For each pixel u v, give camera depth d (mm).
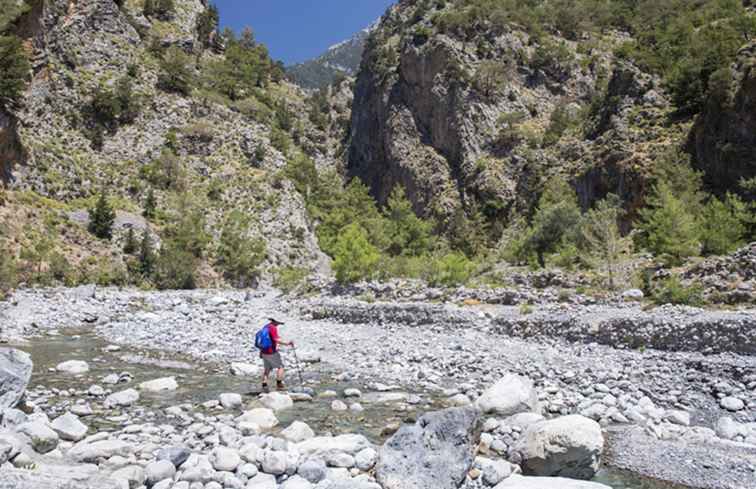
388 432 9391
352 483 6629
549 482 6082
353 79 189875
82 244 55406
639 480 7547
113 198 67875
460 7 121125
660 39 81938
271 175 86562
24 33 74125
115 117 82625
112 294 39812
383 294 30750
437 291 28156
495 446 8438
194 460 7473
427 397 12203
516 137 96250
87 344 19938
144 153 79875
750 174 49562
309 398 11977
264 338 12961
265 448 8008
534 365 14992
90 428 9359
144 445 8141
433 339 20172
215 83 117188
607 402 11281
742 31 69438
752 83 50281
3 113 58656
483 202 91750
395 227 78625
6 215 50875
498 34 114438
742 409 10953
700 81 62625
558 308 22422
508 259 49594
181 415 10328
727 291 20219
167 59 104500
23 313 28000
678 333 15695
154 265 56594
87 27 92625
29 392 11812
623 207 61094
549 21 124000
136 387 12867
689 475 7645
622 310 20562
